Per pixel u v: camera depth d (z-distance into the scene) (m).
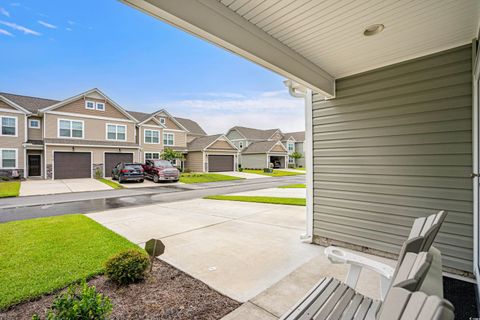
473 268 2.59
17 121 15.98
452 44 2.64
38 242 3.93
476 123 2.44
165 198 9.51
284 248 3.65
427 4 1.95
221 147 25.08
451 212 2.73
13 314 2.09
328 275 2.77
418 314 0.58
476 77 2.39
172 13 1.73
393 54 2.87
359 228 3.43
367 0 1.91
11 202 8.72
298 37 2.47
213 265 3.05
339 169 3.61
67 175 16.67
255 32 2.31
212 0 1.95
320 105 3.81
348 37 2.47
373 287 2.46
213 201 8.48
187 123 32.12
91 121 17.94
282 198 8.70
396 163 3.12
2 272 2.82
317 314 1.32
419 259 0.89
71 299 1.70
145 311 2.11
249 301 2.26
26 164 16.25
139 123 21.16
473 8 1.99
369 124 3.33
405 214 3.05
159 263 3.12
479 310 2.07
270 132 36.56
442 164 2.79
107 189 12.41
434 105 2.84
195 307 2.17
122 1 1.63
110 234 4.40
